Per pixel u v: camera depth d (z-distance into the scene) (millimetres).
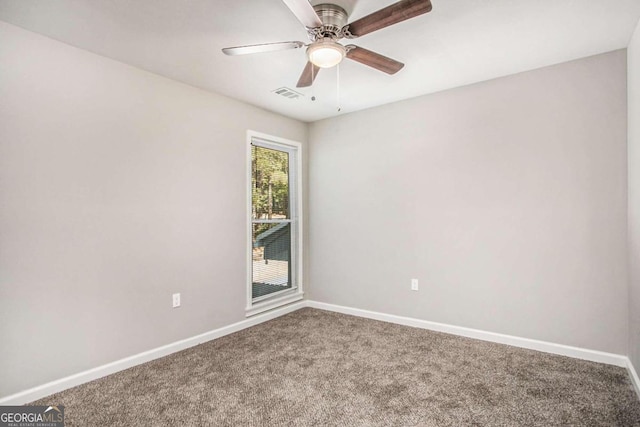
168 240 2854
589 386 2225
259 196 3748
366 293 3814
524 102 2855
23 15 1960
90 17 1989
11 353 2037
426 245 3385
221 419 1912
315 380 2352
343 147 3982
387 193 3646
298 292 4180
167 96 2873
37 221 2143
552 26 2158
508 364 2561
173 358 2740
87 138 2375
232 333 3328
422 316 3422
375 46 2408
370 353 2803
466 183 3146
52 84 2217
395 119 3582
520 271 2885
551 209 2748
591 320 2602
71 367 2281
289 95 3338
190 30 2150
